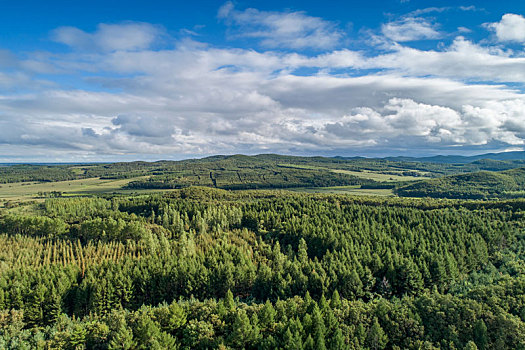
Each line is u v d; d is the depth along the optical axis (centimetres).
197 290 10525
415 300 8338
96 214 19438
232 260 12162
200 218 17250
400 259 11031
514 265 11069
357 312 7412
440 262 10800
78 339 6762
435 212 16775
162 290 10519
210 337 6850
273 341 6544
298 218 16538
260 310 7619
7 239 15375
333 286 10062
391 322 7275
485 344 6656
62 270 10750
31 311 9125
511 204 16925
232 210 18388
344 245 12675
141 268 11119
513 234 13550
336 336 6362
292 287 10144
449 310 7419
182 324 7375
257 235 16412
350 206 18600
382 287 10281
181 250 13262
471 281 10756
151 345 6369
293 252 13512
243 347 6675
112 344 6475
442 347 6669
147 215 19925
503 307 7669
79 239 15588
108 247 14000
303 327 6919
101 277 10600
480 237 12975
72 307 10138
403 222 15288
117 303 9881
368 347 6756
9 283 10012
